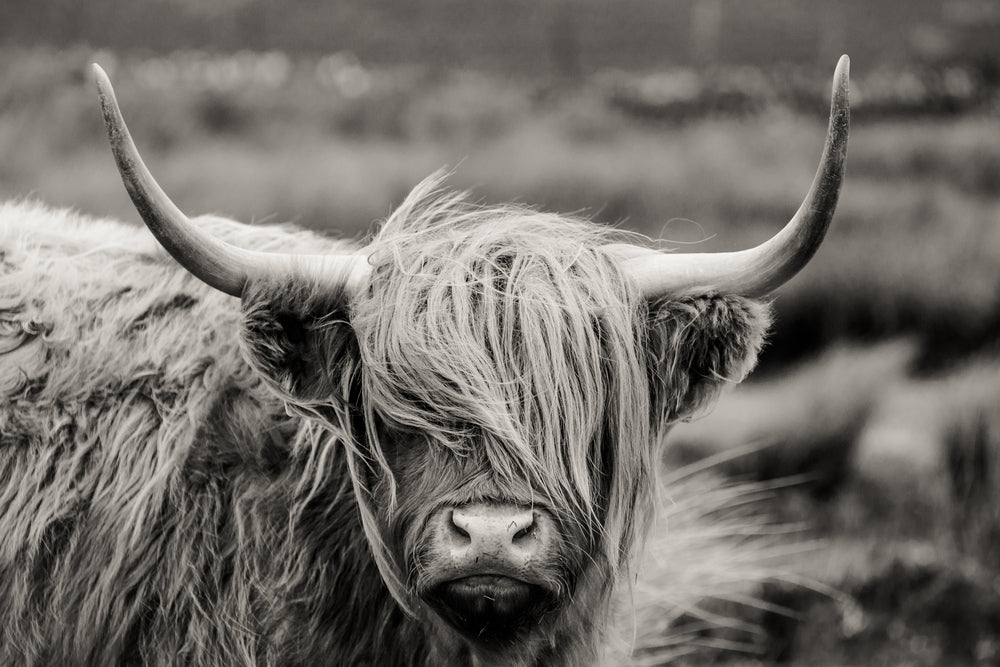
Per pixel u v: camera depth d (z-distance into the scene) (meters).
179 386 5.78
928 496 12.84
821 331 19.58
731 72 51.09
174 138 35.41
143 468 5.62
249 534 5.58
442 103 40.84
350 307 5.03
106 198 25.44
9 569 5.54
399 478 4.98
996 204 28.42
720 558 8.48
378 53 59.84
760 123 39.59
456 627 4.99
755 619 9.92
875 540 11.61
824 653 9.70
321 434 5.65
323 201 25.77
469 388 4.73
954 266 20.84
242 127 37.47
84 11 59.28
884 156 33.75
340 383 5.08
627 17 66.19
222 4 63.09
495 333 4.80
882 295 19.64
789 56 58.97
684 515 8.48
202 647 5.45
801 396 14.88
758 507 12.28
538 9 68.06
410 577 4.93
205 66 46.69
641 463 5.18
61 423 5.66
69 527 5.57
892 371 15.50
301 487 5.59
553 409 4.78
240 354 5.75
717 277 5.06
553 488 4.78
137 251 6.25
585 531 4.99
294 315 4.97
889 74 47.47
